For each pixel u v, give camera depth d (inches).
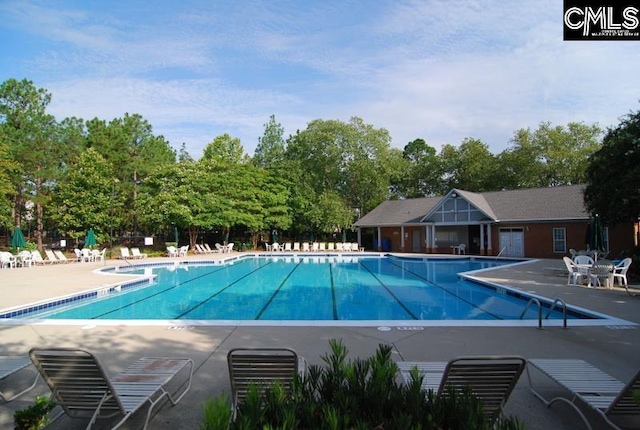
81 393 142.6
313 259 1169.4
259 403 103.7
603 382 157.8
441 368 173.2
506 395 135.6
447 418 105.3
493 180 1699.1
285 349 141.1
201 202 1289.4
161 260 1010.1
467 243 1318.9
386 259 1154.7
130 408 139.3
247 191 1437.0
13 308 388.2
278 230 1686.8
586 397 145.7
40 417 134.3
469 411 101.1
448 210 1221.7
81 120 1374.3
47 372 140.0
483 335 275.1
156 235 1552.7
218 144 1888.5
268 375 144.1
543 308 434.6
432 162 1959.9
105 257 1088.2
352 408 107.0
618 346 249.6
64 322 318.7
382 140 1571.1
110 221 1229.7
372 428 100.3
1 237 1413.6
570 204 1033.5
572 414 160.7
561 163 1620.3
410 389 114.4
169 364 183.6
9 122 1140.5
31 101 1162.0
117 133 1362.0
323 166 1574.8
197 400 174.4
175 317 417.1
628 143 588.4
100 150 1325.0
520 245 1090.7
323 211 1449.3
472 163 1756.9
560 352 237.8
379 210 1513.3
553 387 187.6
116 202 1256.8
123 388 154.3
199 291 589.0
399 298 521.3
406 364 179.6
